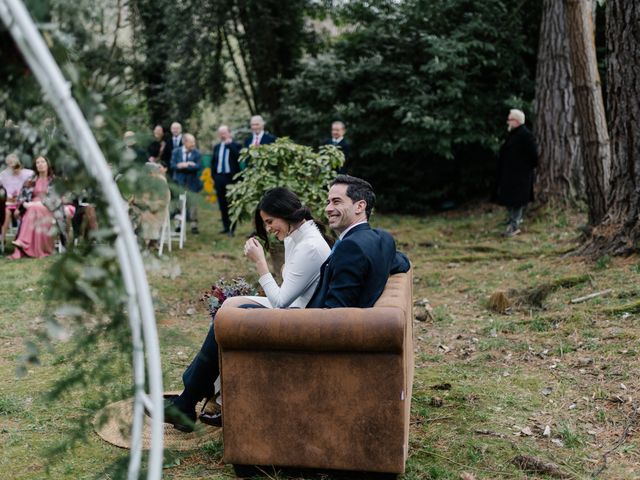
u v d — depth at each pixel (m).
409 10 14.48
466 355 5.41
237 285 4.49
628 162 7.39
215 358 3.64
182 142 11.88
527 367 5.02
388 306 3.20
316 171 7.25
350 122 14.30
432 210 14.34
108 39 2.00
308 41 17.36
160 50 16.17
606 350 5.11
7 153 1.97
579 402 4.29
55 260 2.02
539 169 11.28
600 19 13.23
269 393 3.28
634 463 3.47
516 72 14.08
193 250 10.30
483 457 3.58
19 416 4.26
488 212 13.23
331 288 3.41
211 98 17.67
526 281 7.44
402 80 14.25
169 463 2.50
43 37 1.79
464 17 13.92
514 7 14.01
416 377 4.93
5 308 7.16
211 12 16.36
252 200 7.12
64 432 3.96
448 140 12.96
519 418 4.11
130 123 2.04
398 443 3.19
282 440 3.30
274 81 16.11
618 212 7.59
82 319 2.08
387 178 14.41
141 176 1.99
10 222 10.99
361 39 15.14
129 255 1.81
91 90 1.89
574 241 8.97
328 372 3.22
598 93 8.09
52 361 5.35
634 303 5.87
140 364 1.91
